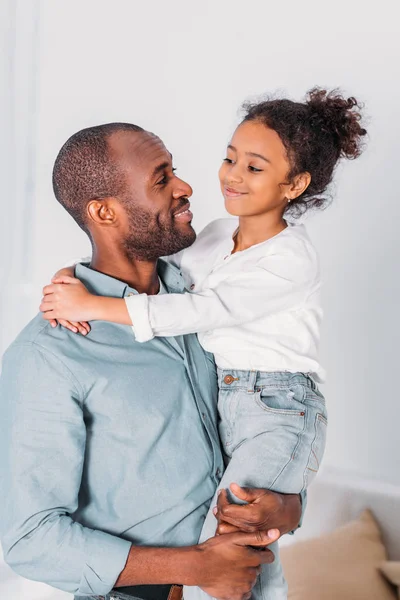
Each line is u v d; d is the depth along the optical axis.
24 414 1.29
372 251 2.78
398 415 2.84
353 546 2.53
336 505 2.72
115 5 2.81
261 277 1.57
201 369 1.52
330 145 1.74
